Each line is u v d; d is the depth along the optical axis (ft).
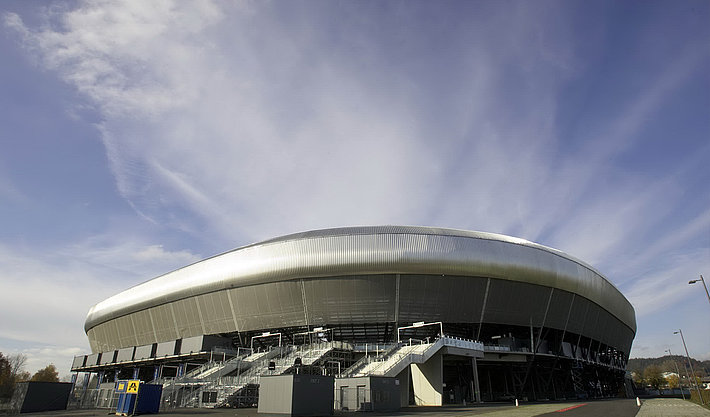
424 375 144.97
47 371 411.95
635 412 97.96
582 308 222.28
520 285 193.98
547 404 140.46
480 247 186.39
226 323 206.80
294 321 192.03
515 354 185.57
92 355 257.14
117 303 256.11
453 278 184.34
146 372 257.14
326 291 186.09
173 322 226.58
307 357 150.51
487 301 189.88
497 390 208.95
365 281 183.11
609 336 262.26
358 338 194.29
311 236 191.31
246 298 198.90
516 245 194.29
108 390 132.46
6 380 296.30
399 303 183.73
